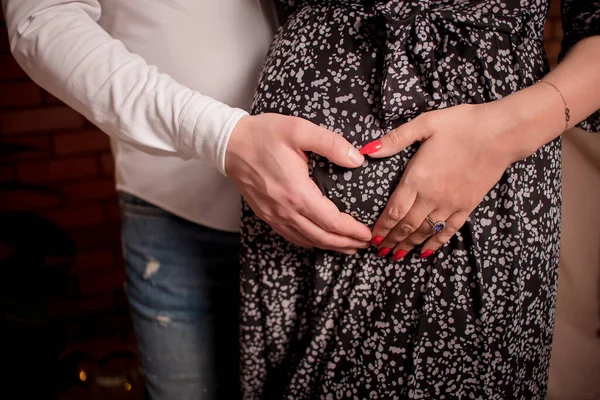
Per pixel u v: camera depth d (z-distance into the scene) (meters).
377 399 0.73
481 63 0.64
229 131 0.64
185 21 0.77
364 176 0.64
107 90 0.66
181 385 0.96
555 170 0.72
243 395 0.86
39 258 1.32
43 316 1.25
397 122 0.64
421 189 0.61
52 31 0.67
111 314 1.91
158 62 0.80
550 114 0.61
